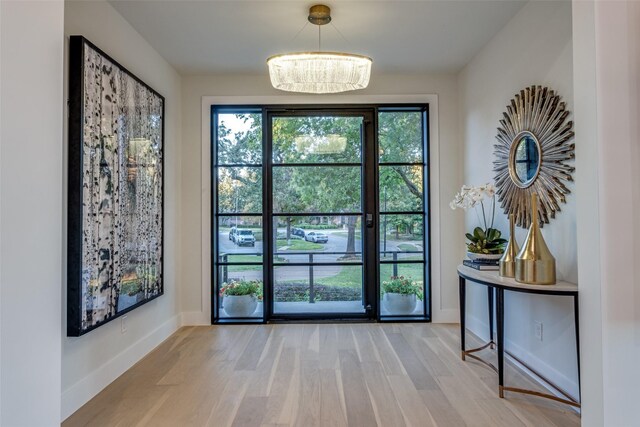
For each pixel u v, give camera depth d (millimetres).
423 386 2494
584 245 1660
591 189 1614
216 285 4031
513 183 2854
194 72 3881
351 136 4020
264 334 3611
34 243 1148
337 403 2277
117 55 2746
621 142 1577
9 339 1064
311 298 4047
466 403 2268
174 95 3807
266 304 3994
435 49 3408
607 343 1565
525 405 2238
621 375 1562
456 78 3982
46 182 1191
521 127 2723
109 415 2168
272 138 4023
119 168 2629
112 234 2541
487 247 2861
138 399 2355
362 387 2484
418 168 4039
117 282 2604
